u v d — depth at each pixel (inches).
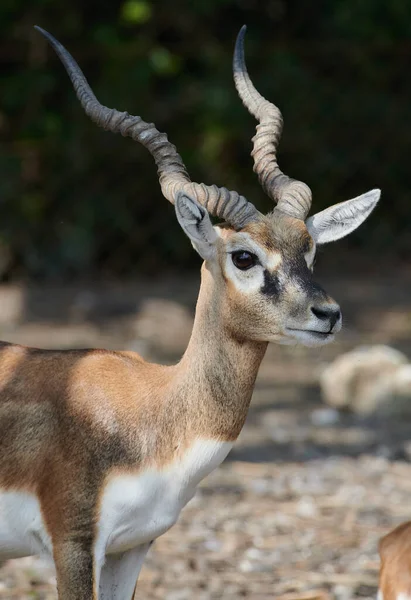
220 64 1121.4
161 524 298.7
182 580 403.9
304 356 842.2
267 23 1186.0
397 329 910.4
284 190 317.7
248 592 392.5
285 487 522.3
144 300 959.0
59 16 1102.4
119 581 312.5
